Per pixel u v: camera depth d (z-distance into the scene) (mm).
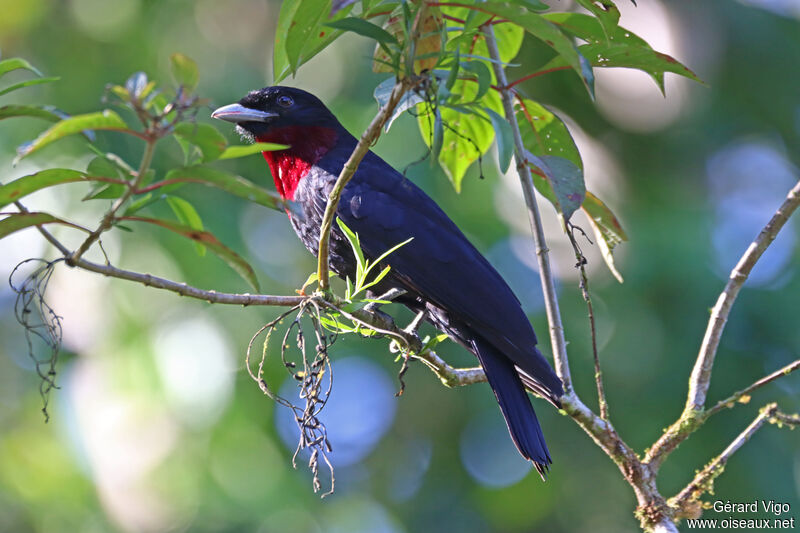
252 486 12578
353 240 5684
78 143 12055
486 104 6488
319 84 12500
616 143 13492
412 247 7262
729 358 11531
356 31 4633
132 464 12672
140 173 3887
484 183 11719
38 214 4215
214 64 13172
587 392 11414
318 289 5367
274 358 12102
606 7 5410
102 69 12781
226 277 11891
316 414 5277
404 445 13266
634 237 12062
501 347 6734
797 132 13742
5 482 13062
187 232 4328
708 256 11820
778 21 13867
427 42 5848
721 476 11609
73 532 12914
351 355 12398
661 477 11438
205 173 3951
